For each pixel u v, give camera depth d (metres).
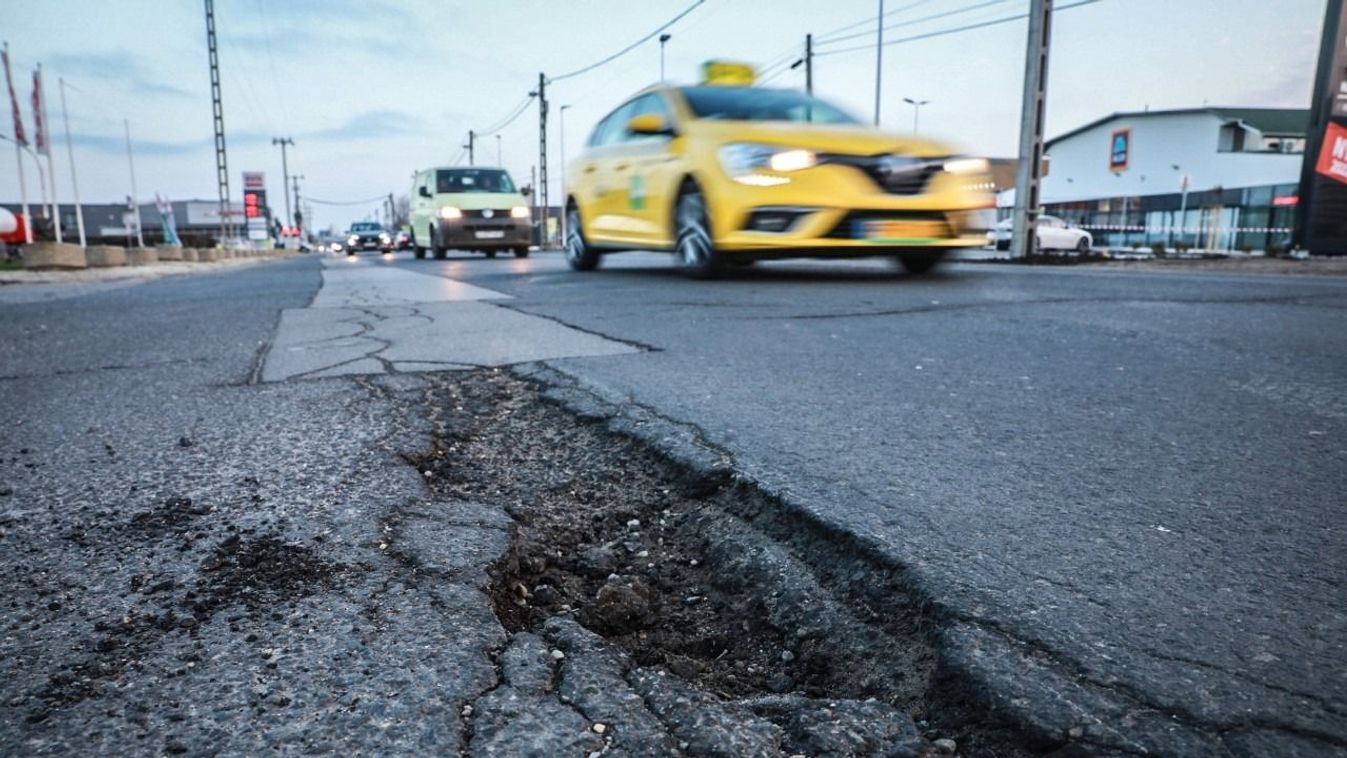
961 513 1.53
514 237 16.75
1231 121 43.31
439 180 17.11
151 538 1.49
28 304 7.45
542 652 1.11
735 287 6.02
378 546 1.45
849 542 1.42
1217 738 0.89
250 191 93.12
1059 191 54.66
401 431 2.24
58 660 1.08
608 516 1.73
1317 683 0.99
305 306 5.95
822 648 1.22
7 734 0.93
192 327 4.86
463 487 1.87
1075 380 2.73
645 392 2.60
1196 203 41.88
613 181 7.89
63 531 1.53
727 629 1.32
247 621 1.18
